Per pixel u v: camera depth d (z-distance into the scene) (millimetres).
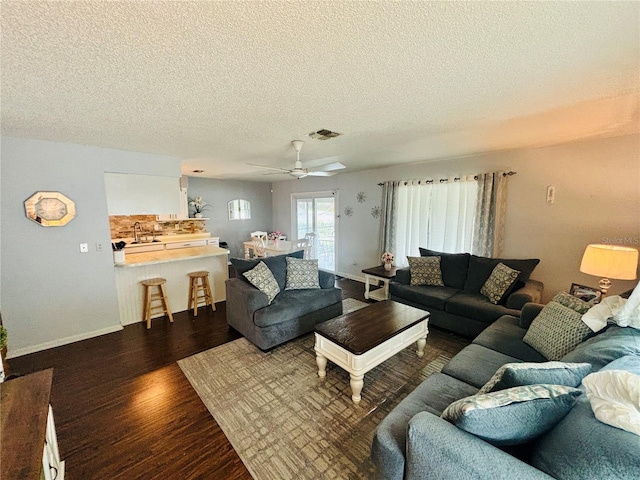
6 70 1459
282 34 1177
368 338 2287
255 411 2109
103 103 1952
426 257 4043
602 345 1517
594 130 2732
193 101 1932
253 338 3049
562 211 3354
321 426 1961
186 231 6676
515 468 923
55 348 3078
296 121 2402
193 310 4195
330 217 6691
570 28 1156
